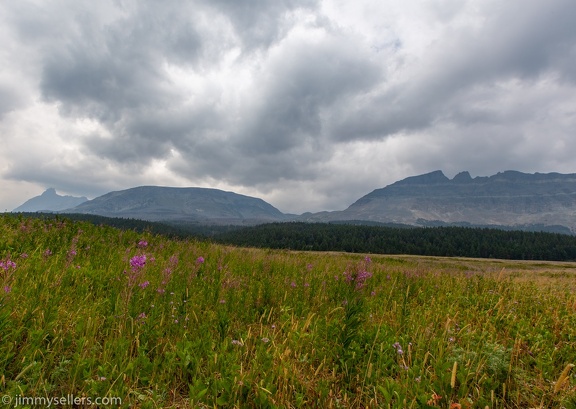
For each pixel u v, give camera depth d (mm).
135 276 5145
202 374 3523
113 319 4395
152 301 5246
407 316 5836
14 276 5145
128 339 4004
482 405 3393
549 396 3617
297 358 4121
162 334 4320
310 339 4512
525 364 4340
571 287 10922
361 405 3463
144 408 2910
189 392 3273
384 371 3922
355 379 3814
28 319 3848
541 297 8148
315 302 6586
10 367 3219
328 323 5070
